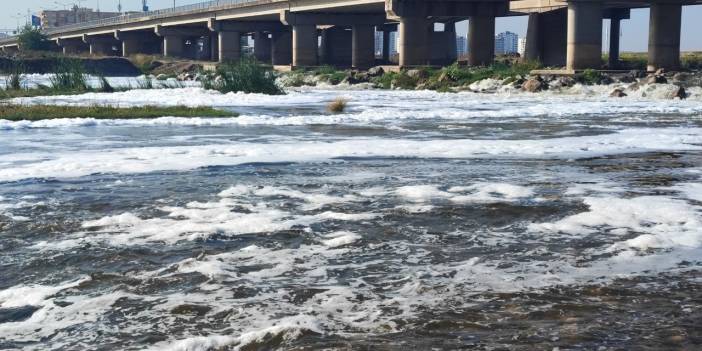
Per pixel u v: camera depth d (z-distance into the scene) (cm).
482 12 9950
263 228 1232
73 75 7025
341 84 8981
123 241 1152
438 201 1480
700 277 952
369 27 12281
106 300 872
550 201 1480
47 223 1283
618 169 1966
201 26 16238
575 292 891
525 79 7638
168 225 1262
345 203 1459
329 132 3073
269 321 802
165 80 11425
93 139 2769
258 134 2978
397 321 796
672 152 2369
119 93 6391
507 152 2341
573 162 2112
